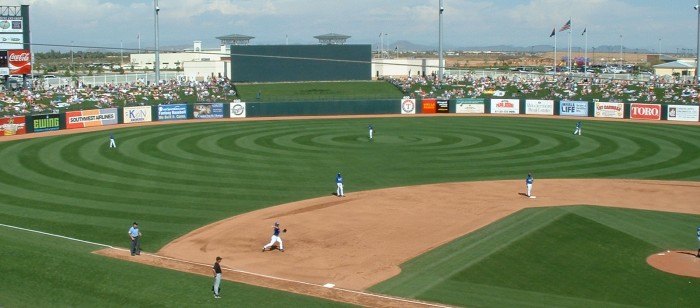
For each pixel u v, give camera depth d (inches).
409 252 1327.5
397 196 1838.1
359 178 2090.3
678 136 2979.8
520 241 1369.3
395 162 2373.3
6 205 1716.3
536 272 1213.1
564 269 1230.9
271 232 1481.3
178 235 1464.1
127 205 1724.9
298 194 1860.2
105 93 4594.0
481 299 1074.7
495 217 1581.0
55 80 5516.7
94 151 2554.1
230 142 2819.9
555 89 4798.2
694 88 4522.6
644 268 1238.9
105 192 1872.5
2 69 4453.7
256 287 1106.7
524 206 1697.8
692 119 3558.1
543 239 1390.3
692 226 1525.6
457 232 1461.6
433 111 4089.6
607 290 1132.5
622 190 1923.0
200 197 1815.9
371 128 2947.8
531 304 1056.2
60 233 1466.5
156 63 4948.3
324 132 3176.7
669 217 1605.6
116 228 1518.2
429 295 1090.7
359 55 5629.9
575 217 1550.2
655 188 1950.1
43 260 1176.8
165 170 2187.5
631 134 3056.1
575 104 3855.8
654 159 2428.6
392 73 6801.2
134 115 3572.8
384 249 1350.9
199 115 3786.9
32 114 3390.7
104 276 1113.4
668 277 1193.4
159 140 2859.3
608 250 1336.1
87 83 5467.5
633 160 2411.4
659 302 1083.3
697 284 1160.2
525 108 3986.2
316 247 1370.6
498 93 4729.3
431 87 5098.4
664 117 3627.0
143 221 1576.0
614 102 3811.5
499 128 3304.6
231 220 1584.6
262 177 2091.5
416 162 2374.5
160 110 3661.4
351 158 2453.2
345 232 1476.4
